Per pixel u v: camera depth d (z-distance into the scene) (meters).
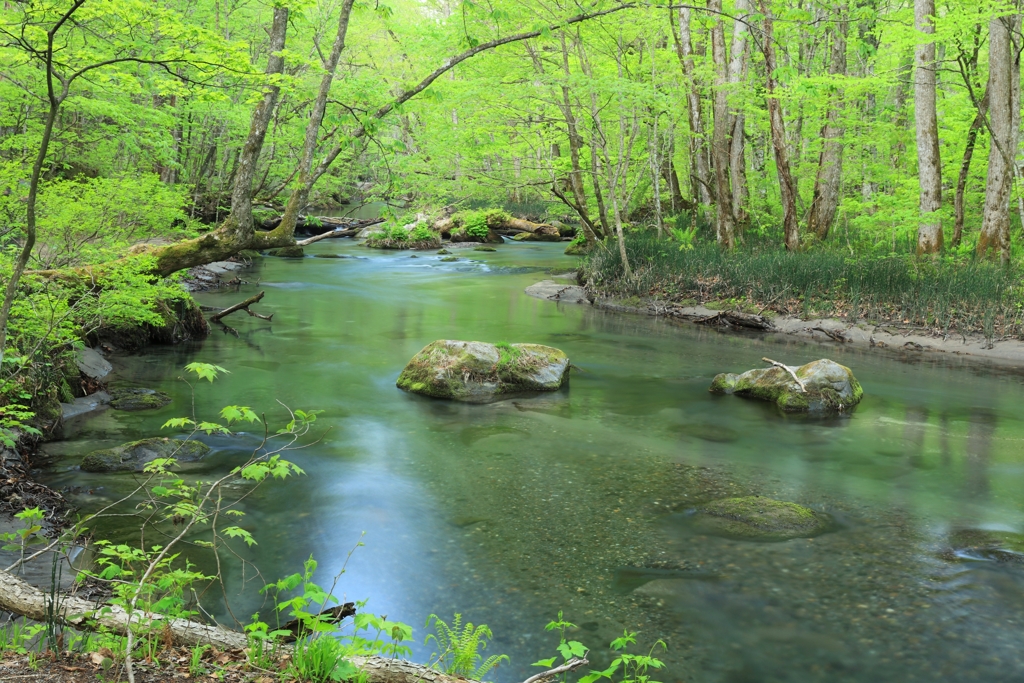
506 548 5.55
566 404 9.73
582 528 5.92
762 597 4.88
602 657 4.18
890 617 4.65
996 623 4.59
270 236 10.62
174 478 6.70
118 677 2.79
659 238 21.48
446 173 21.44
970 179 22.73
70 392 8.69
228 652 3.18
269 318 15.07
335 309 16.73
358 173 25.38
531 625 4.51
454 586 4.96
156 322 10.16
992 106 15.53
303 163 10.78
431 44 19.16
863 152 21.81
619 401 9.93
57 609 3.31
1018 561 5.43
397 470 7.17
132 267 9.62
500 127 20.19
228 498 6.34
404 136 23.19
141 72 8.88
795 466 7.52
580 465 7.42
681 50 20.91
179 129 22.22
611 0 17.81
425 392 9.93
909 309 14.58
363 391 10.07
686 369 11.92
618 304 18.02
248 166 10.41
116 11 5.50
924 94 16.27
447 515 6.13
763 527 5.95
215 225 23.56
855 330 14.54
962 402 10.16
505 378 10.18
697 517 6.18
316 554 5.38
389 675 3.03
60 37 9.30
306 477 6.91
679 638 4.39
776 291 16.31
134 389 9.56
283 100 20.52
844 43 19.06
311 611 4.54
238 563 5.19
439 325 15.14
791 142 24.73
